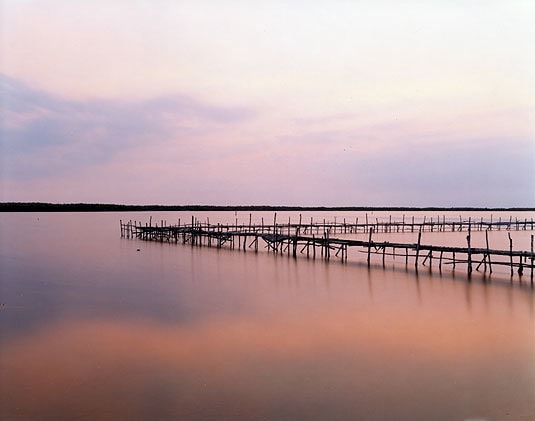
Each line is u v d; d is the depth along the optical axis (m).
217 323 18.97
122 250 47.81
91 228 89.12
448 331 17.84
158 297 24.06
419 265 35.62
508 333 17.61
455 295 24.30
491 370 14.01
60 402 11.99
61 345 16.19
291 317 19.92
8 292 25.44
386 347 16.03
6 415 11.30
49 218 142.75
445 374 13.73
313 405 11.86
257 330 18.00
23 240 60.50
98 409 11.62
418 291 25.39
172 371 13.90
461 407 11.74
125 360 14.77
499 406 11.80
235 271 33.12
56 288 26.69
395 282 28.16
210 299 23.56
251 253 44.75
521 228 89.06
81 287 27.02
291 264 36.62
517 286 26.67
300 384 13.04
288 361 14.69
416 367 14.23
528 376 13.55
